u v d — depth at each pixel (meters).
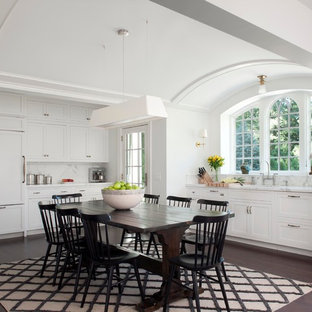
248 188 4.92
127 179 6.57
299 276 3.57
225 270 3.76
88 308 2.81
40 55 3.84
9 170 5.44
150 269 3.16
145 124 6.12
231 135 6.20
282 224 4.55
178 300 2.96
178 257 2.82
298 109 5.26
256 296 3.04
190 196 5.82
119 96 5.18
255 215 4.86
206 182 5.86
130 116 3.31
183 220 2.87
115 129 6.88
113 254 2.92
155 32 3.58
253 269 3.80
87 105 6.74
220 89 5.52
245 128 6.00
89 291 3.18
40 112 6.11
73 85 4.61
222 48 4.01
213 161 5.84
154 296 2.92
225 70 4.62
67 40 3.63
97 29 3.46
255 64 4.35
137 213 3.31
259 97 5.62
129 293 3.13
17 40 3.51
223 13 2.23
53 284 3.33
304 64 3.38
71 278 3.47
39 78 4.30
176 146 5.78
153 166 5.91
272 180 5.34
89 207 3.80
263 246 4.82
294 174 5.25
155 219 2.93
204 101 5.82
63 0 2.94
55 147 6.30
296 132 5.29
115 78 4.62
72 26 3.37
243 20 2.33
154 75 4.69
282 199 4.55
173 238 2.95
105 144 7.09
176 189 5.75
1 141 5.38
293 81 4.99
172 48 3.98
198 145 6.11
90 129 6.84
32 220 5.68
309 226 4.28
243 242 5.07
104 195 3.54
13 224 5.45
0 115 5.38
